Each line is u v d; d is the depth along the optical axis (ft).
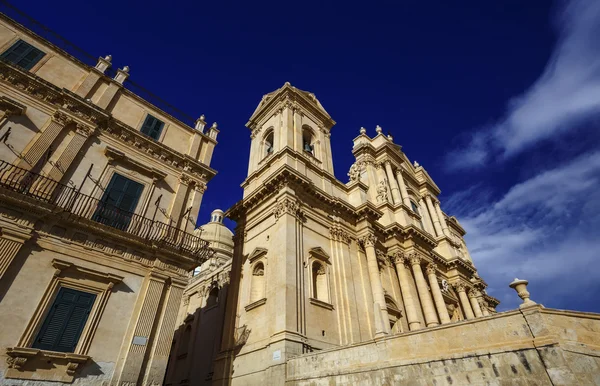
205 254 49.78
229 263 90.27
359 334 59.98
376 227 83.66
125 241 44.04
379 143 116.26
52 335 35.24
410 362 33.76
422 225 106.63
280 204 64.49
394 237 85.76
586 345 24.76
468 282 109.09
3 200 36.47
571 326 26.02
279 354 46.68
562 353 25.41
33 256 37.09
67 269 38.96
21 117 43.45
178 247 47.42
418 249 89.71
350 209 77.20
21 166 40.27
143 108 58.95
